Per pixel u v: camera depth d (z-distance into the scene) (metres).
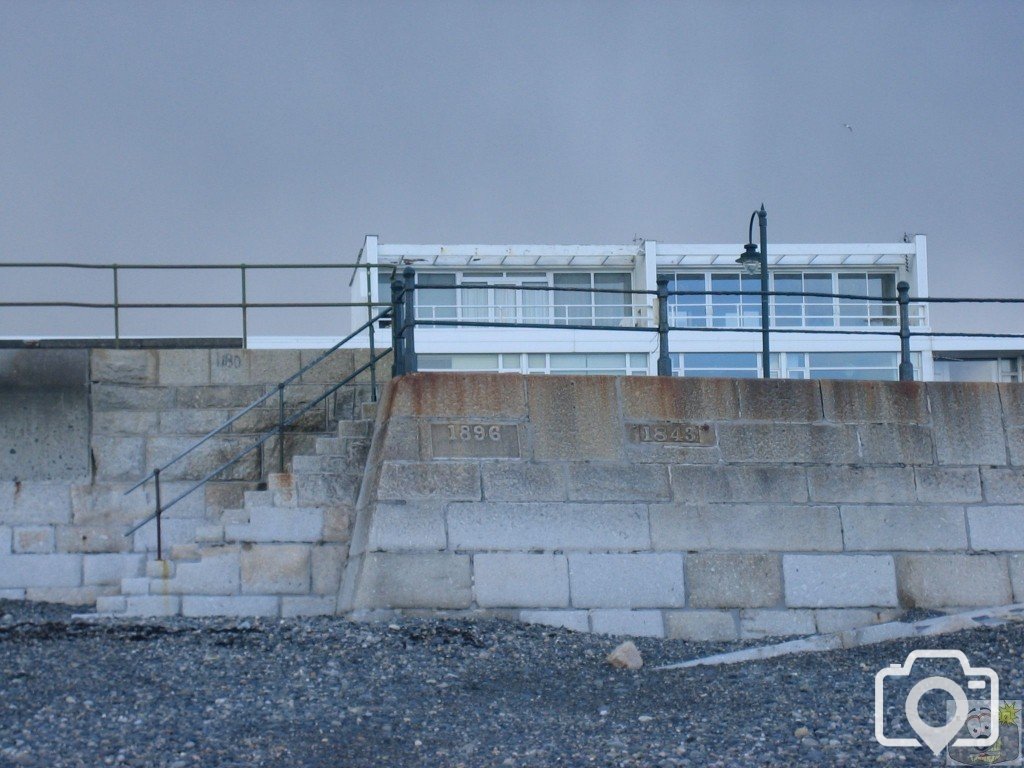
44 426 15.87
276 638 12.34
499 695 10.99
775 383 14.38
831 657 12.56
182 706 10.25
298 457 14.56
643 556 13.62
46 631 12.56
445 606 13.23
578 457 13.79
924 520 14.30
